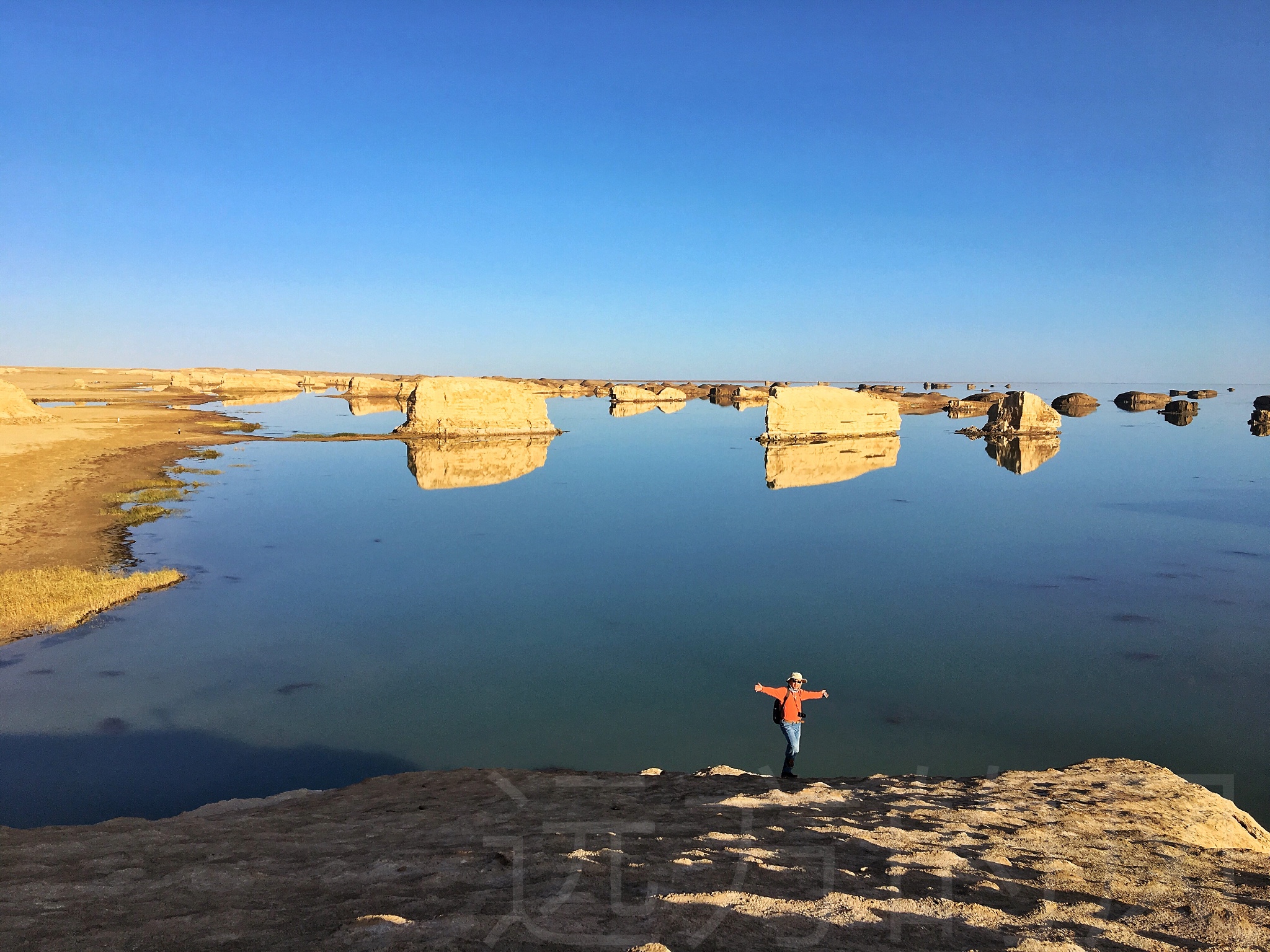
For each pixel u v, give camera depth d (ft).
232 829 26.03
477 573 88.94
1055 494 151.74
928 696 54.95
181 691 52.75
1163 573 91.97
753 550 104.27
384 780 35.88
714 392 636.89
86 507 113.39
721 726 49.55
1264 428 307.99
